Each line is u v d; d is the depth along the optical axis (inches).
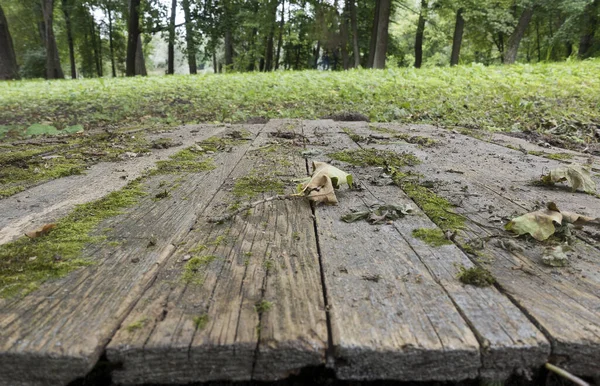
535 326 16.9
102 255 23.4
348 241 25.4
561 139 82.1
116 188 38.4
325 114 114.8
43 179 41.8
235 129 83.4
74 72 528.1
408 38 590.9
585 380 16.6
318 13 411.8
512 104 113.6
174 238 25.9
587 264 22.7
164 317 17.2
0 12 345.7
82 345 15.5
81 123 119.2
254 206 32.1
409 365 15.7
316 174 35.1
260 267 21.8
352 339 15.8
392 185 39.3
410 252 23.8
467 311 17.8
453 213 30.9
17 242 25.4
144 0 375.2
